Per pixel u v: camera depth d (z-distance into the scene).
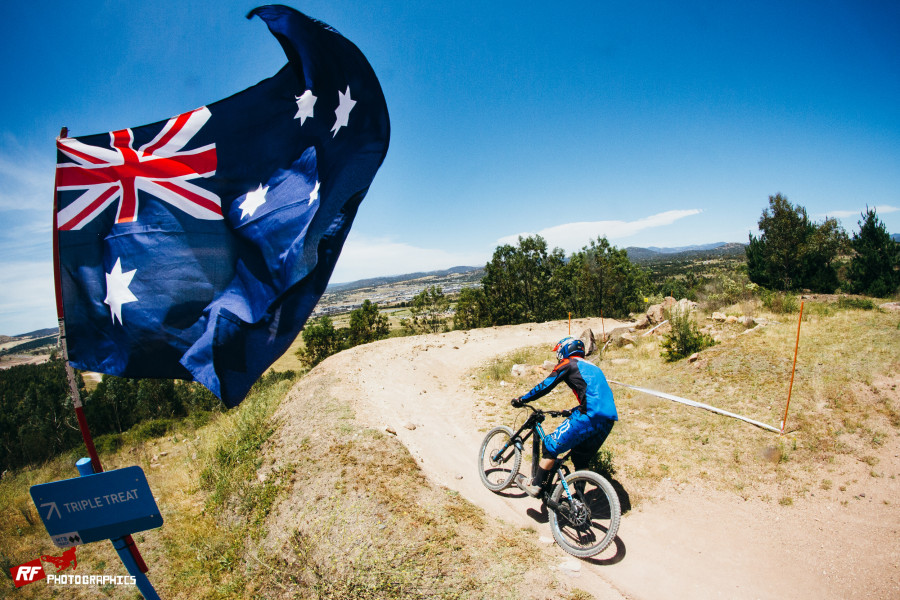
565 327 18.23
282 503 5.52
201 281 2.65
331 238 2.79
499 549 4.02
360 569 3.88
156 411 25.66
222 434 9.02
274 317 2.64
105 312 2.54
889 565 3.68
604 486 4.02
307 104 2.92
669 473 5.26
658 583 3.70
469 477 5.70
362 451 6.06
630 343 11.97
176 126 2.72
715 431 5.96
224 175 2.76
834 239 16.66
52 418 23.62
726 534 4.26
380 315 33.94
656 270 122.00
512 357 12.91
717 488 4.92
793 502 4.58
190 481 7.55
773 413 6.11
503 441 5.55
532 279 29.92
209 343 2.60
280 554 4.64
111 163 2.60
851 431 5.41
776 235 16.70
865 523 4.16
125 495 2.41
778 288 16.81
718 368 7.88
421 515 4.50
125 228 2.60
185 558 5.32
